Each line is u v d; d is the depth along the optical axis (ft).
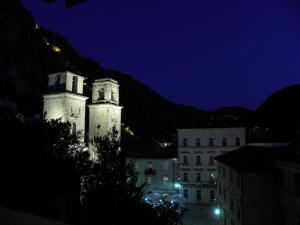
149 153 180.96
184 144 173.17
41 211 43.01
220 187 113.91
